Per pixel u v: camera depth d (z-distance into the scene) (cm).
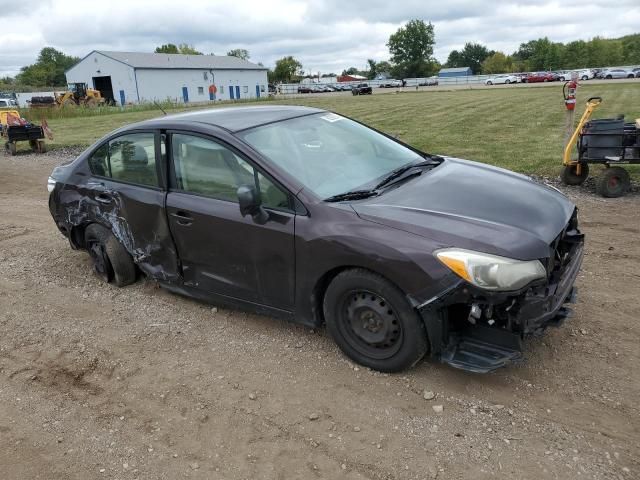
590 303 430
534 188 387
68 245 659
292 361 379
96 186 490
